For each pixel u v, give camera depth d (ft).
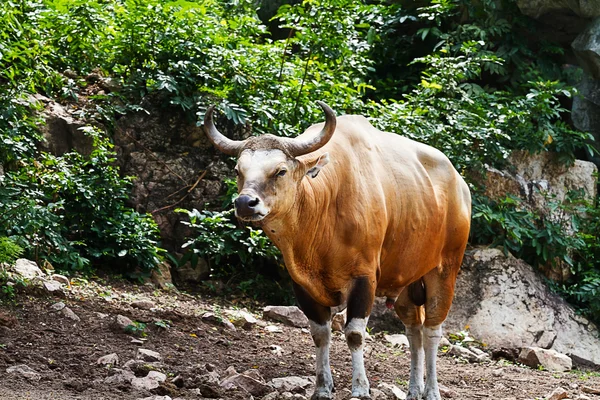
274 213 21.34
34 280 31.45
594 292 43.98
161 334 30.12
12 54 38.65
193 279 41.11
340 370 30.14
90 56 45.16
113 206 39.27
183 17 44.11
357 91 48.01
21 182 36.50
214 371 26.05
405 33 57.36
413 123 44.39
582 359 42.45
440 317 26.40
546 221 45.91
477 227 45.03
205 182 42.04
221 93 42.75
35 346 25.90
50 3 45.60
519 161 48.26
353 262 23.24
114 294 35.40
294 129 43.09
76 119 41.19
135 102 42.78
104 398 21.42
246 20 48.52
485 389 30.32
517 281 43.37
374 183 24.07
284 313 37.45
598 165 53.36
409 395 26.21
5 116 36.88
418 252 25.53
